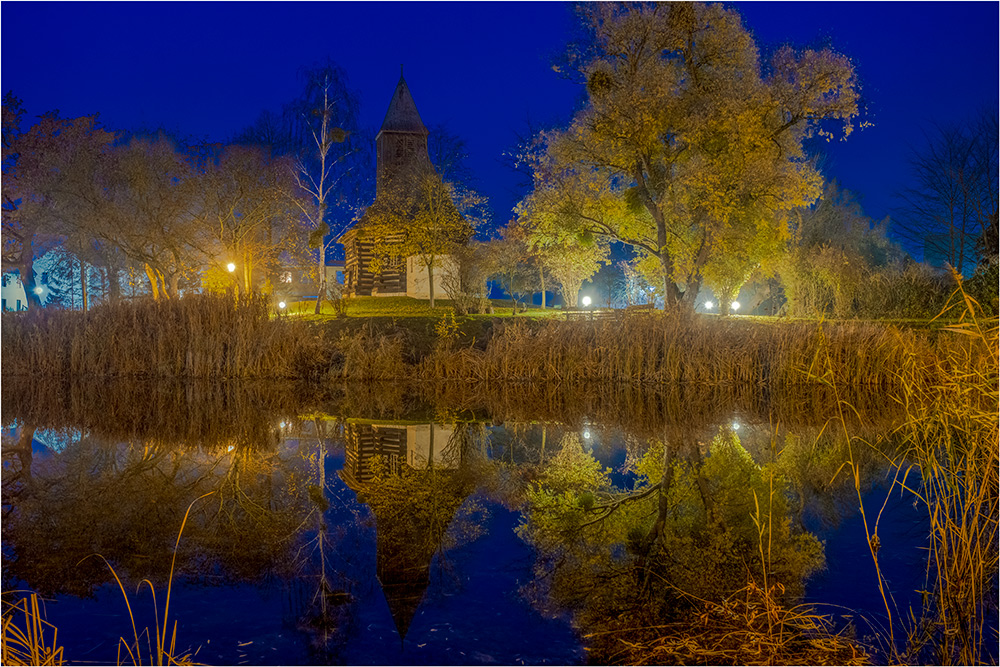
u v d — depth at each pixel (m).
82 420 14.45
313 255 38.38
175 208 31.14
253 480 9.63
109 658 4.54
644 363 19.67
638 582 5.85
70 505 8.27
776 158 28.34
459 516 7.95
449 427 14.08
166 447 11.94
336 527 7.47
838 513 7.93
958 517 5.54
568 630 4.94
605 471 10.35
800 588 5.71
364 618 5.11
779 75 27.91
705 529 7.39
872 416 14.55
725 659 4.49
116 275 38.88
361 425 14.25
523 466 10.70
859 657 4.50
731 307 42.59
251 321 21.00
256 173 32.50
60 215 33.56
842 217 38.88
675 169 28.86
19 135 37.06
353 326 25.33
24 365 20.14
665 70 27.31
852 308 27.58
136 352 20.52
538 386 19.55
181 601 5.47
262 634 4.89
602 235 31.12
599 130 27.55
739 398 17.33
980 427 5.39
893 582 5.81
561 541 7.00
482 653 4.59
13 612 5.26
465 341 24.23
